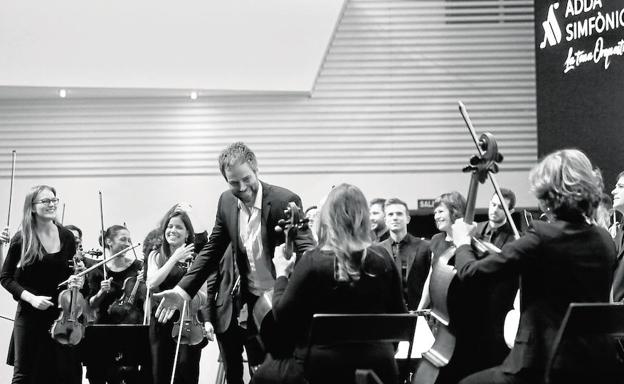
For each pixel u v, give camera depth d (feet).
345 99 31.19
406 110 31.14
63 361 22.13
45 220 22.08
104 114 31.19
